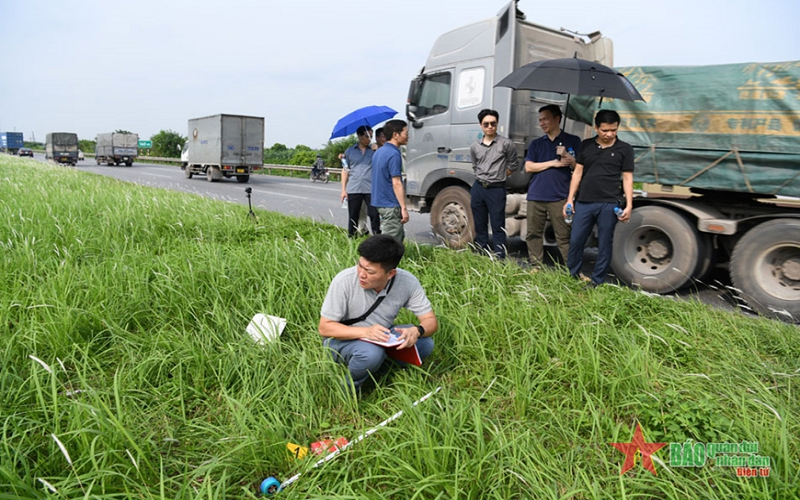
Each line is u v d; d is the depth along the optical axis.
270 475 2.65
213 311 4.20
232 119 25.02
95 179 17.38
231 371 3.48
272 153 47.34
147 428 2.95
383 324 3.47
